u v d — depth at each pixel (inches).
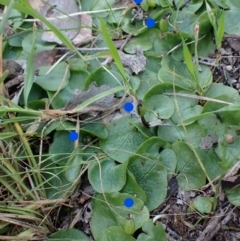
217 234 13.0
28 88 13.4
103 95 13.2
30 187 13.9
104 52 15.0
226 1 15.8
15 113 14.2
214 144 13.7
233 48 15.4
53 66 15.0
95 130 14.1
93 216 13.1
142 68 15.0
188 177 13.5
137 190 13.2
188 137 13.8
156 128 14.2
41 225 13.2
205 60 15.3
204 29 15.5
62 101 14.6
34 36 14.6
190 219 13.2
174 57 15.3
